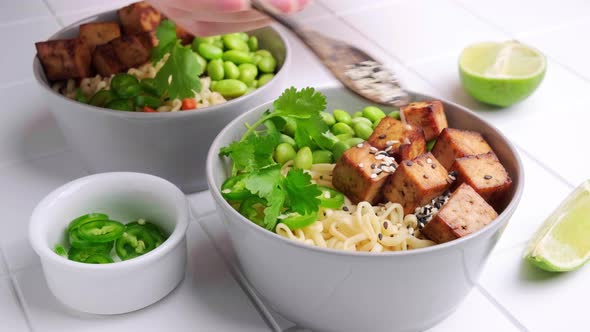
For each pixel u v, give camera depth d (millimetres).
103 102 676
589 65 796
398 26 837
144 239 623
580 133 727
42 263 601
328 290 567
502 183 600
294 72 774
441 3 873
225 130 625
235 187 605
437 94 762
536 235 640
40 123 740
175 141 656
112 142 660
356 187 607
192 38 718
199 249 645
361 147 615
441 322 603
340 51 577
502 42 765
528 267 632
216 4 587
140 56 698
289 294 582
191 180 678
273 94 672
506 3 875
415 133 624
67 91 699
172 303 613
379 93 574
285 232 592
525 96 739
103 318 604
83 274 586
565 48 814
